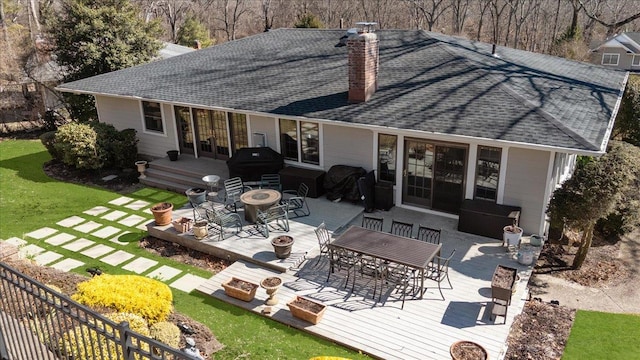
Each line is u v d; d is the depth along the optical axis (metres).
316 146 14.88
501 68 15.11
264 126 15.70
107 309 7.64
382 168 13.90
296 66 17.56
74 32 23.58
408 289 10.05
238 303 9.89
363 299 9.78
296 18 59.06
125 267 11.67
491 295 9.63
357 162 14.21
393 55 16.34
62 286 8.59
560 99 13.20
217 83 17.34
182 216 13.79
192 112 17.25
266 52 19.61
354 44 13.27
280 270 10.93
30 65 25.11
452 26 57.09
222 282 10.64
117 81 19.17
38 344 6.23
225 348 8.44
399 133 12.31
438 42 16.48
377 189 13.55
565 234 13.01
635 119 17.00
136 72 20.09
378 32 18.72
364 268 10.18
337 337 8.71
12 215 14.73
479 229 11.98
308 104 14.30
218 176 15.42
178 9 55.12
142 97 17.02
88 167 17.83
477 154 12.10
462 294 9.86
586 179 10.30
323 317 9.25
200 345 8.32
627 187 10.34
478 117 11.92
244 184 14.55
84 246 12.76
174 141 18.11
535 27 52.44
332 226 12.67
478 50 17.08
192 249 12.41
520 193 11.85
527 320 9.46
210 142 17.38
